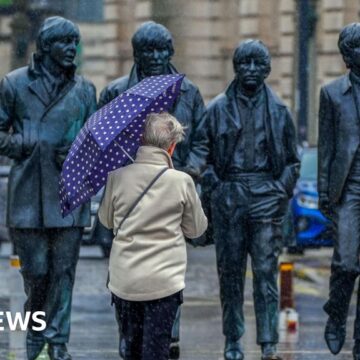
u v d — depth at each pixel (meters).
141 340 11.95
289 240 19.30
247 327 19.05
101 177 11.95
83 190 11.98
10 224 14.56
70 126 14.56
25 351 15.95
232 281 15.42
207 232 15.63
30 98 14.52
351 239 14.67
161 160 11.84
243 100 15.37
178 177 11.78
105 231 16.22
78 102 14.59
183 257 11.81
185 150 15.27
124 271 11.74
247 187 15.34
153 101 12.00
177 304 11.80
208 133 15.37
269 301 15.33
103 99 15.16
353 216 14.70
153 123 11.85
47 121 14.52
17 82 14.54
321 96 14.86
